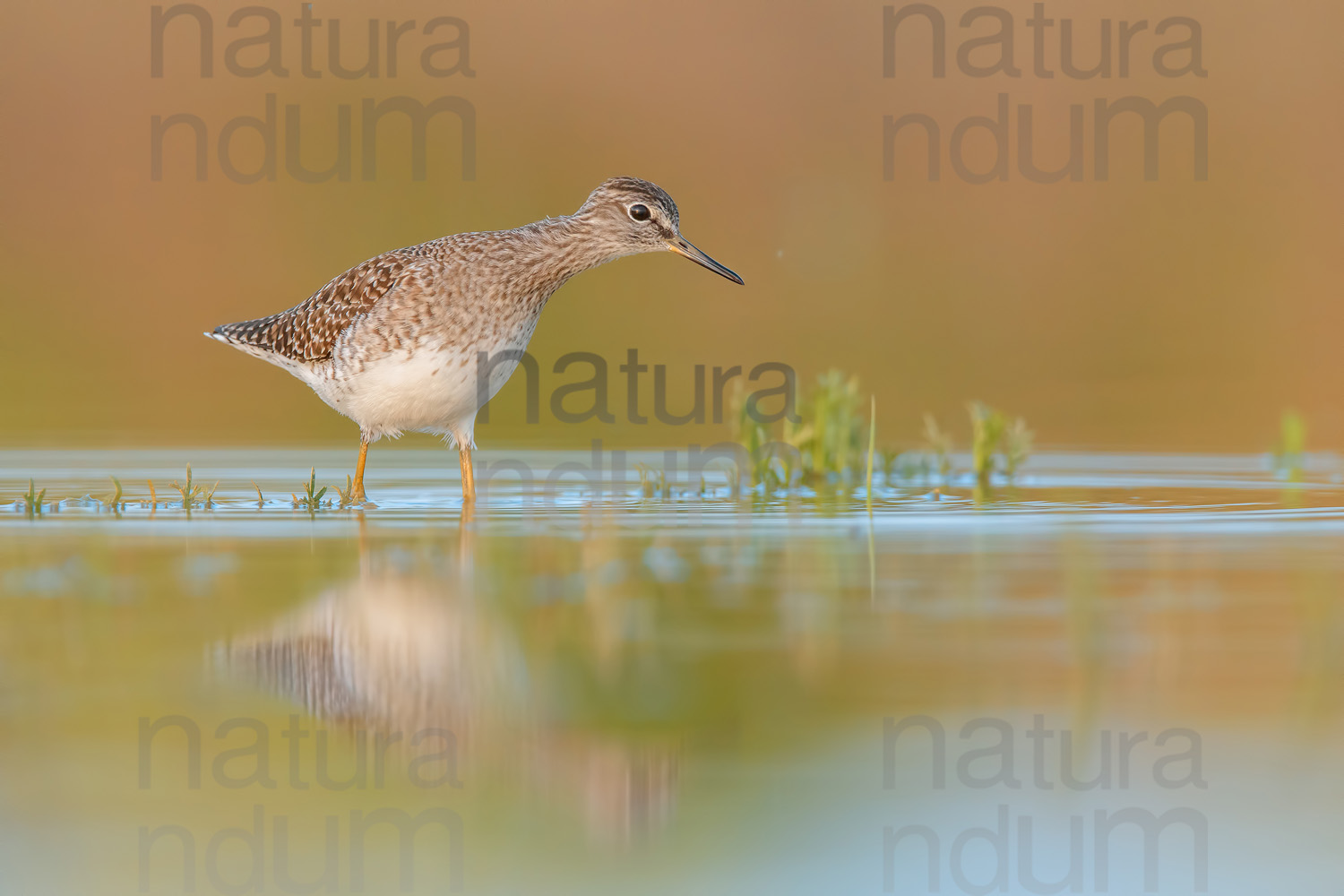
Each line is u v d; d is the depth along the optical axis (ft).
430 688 21.88
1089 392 70.59
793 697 21.34
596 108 89.86
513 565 30.53
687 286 84.64
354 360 42.78
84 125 85.05
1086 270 86.02
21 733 19.95
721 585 28.86
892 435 60.44
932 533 35.76
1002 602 27.37
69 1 86.53
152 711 20.83
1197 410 66.44
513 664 22.95
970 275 86.07
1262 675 22.48
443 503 42.88
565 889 15.71
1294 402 68.28
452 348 42.68
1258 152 92.48
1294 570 30.40
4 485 45.93
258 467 51.67
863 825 17.40
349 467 52.03
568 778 18.80
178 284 79.20
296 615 25.66
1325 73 93.91
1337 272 85.30
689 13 93.20
